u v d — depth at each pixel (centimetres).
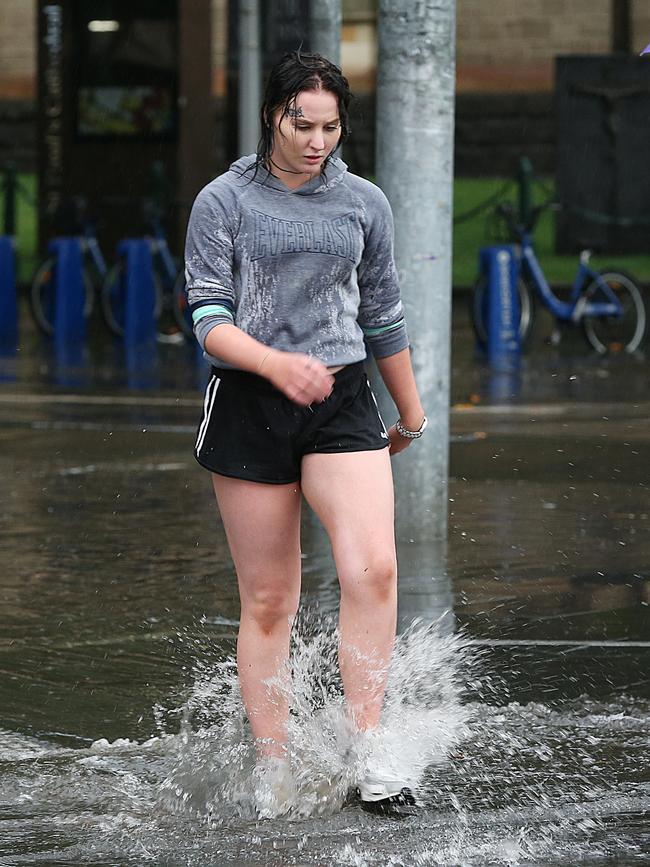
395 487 2230
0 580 2033
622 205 7144
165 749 1404
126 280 5625
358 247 1266
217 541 2278
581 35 8500
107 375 4531
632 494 2606
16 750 1401
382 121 2166
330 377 1209
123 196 7150
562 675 1609
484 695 1543
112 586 2000
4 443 3203
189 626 1808
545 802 1273
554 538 2253
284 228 1245
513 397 3944
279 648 1329
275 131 1234
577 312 5262
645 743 1418
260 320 1255
